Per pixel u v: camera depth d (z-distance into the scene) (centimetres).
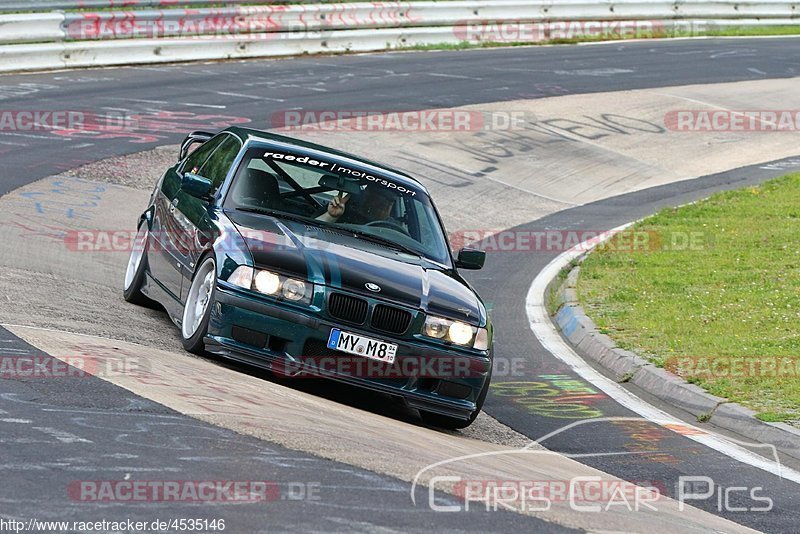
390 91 8544
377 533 1531
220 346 2569
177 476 1677
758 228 5709
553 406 3098
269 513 1558
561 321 4281
